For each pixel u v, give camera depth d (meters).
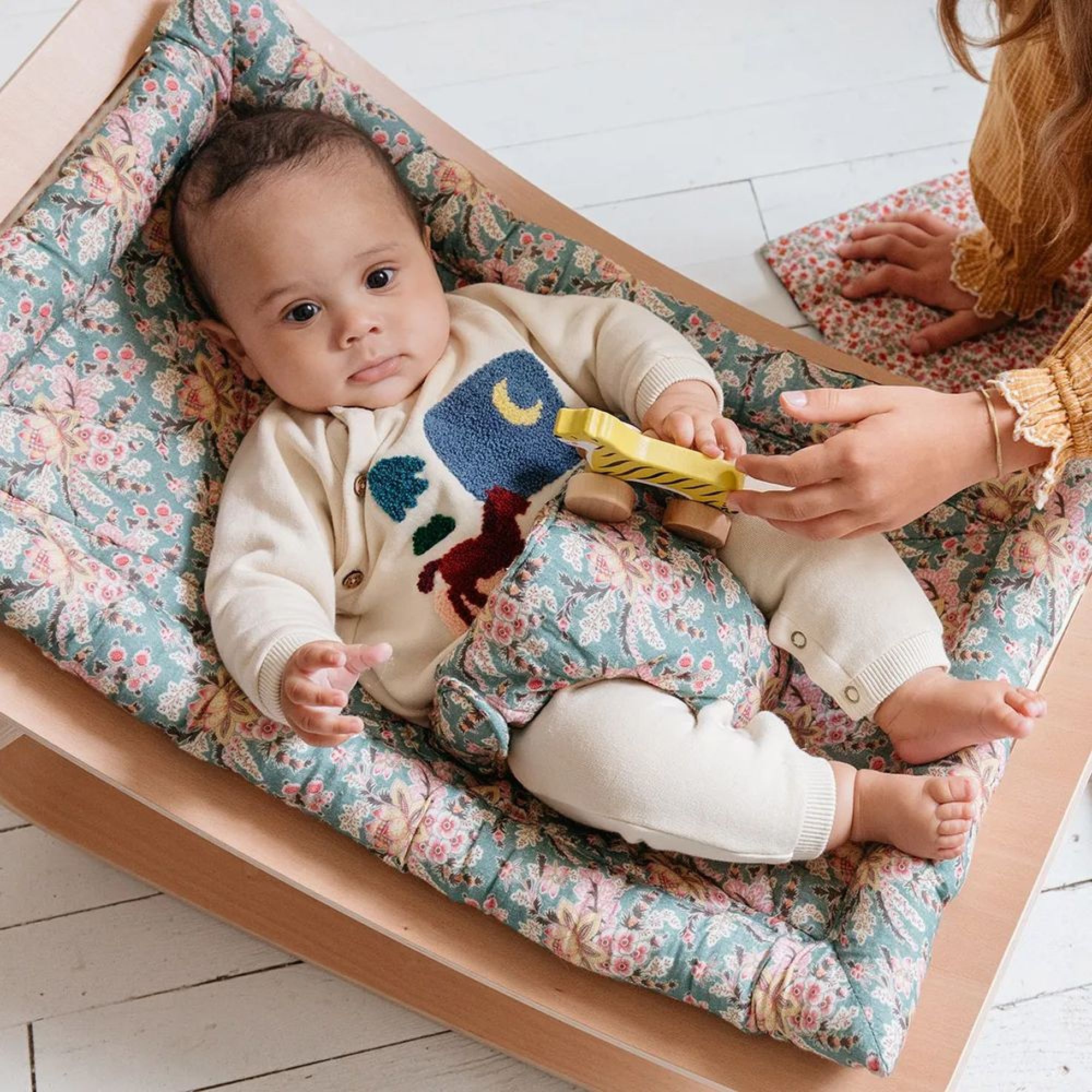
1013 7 1.04
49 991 1.28
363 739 1.01
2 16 1.73
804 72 1.75
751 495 0.97
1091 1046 1.23
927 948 0.93
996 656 1.01
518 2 1.81
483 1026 1.21
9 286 1.01
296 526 1.08
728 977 0.92
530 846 0.98
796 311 1.59
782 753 0.97
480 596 1.07
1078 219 1.29
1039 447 0.96
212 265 1.11
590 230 1.31
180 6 1.13
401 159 1.23
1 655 0.98
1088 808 1.32
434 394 1.13
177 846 1.27
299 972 1.29
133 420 1.11
